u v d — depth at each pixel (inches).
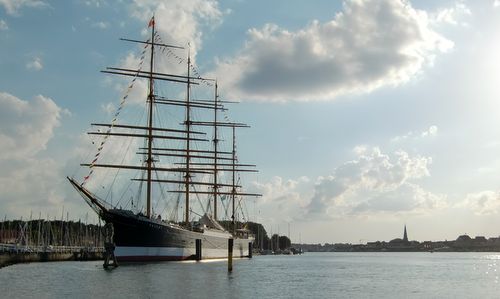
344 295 2372.0
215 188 6998.0
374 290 2642.7
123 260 4060.0
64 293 2143.2
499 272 4598.9
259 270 4121.6
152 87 5044.3
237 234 7386.8
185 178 5940.0
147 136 4938.5
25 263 4734.3
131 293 2164.1
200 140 5408.5
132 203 4288.9
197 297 2090.3
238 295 2225.6
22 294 2106.3
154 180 5017.2
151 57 5000.0
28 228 7519.7
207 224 5816.9
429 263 6998.0
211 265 4404.5
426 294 2529.5
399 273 4222.4
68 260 5585.6
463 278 3730.3
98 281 2652.6
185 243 4751.5
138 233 4119.1
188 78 5442.9
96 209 3949.3
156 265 4028.1
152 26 5029.5
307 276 3644.2
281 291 2471.7
